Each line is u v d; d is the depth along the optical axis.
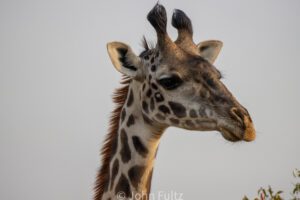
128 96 29.45
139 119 28.81
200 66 27.72
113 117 29.92
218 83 27.25
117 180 28.45
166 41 28.52
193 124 27.39
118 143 29.02
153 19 28.72
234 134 26.25
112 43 28.66
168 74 27.78
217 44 31.34
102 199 28.78
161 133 28.81
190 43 29.45
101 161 29.47
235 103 26.62
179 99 27.55
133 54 29.02
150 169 28.81
